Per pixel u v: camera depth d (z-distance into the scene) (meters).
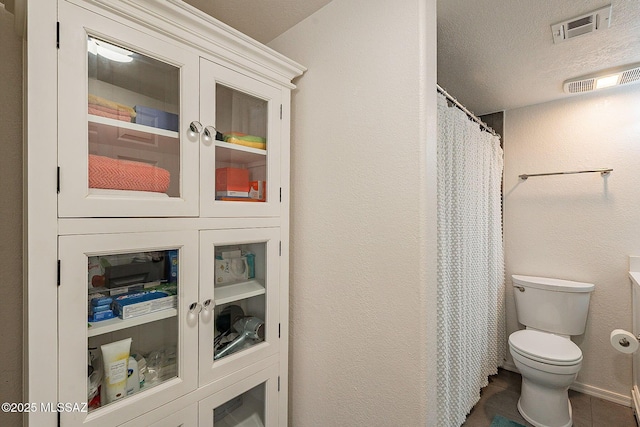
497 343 2.34
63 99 0.72
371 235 1.10
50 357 0.71
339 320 1.19
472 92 2.09
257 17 1.32
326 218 1.25
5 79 0.96
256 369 1.17
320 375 1.26
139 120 0.89
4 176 0.95
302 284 1.34
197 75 0.97
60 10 0.72
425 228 0.99
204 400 1.00
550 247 2.26
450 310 1.61
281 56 1.18
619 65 1.69
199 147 0.98
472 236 1.90
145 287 0.90
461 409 1.66
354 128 1.16
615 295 2.01
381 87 1.08
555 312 2.07
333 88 1.23
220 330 1.14
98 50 0.79
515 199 2.42
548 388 1.75
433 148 1.04
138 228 0.85
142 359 0.92
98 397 0.82
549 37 1.43
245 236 1.13
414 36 1.01
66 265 0.73
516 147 2.41
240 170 1.15
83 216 0.75
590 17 1.27
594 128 2.09
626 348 1.64
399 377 1.02
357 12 1.15
